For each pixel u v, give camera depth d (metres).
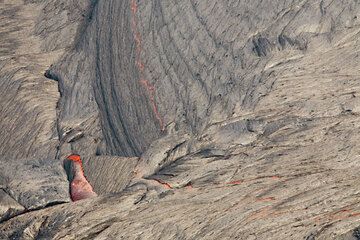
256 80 91.81
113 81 106.69
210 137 88.56
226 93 92.69
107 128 103.88
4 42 130.25
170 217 78.44
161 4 108.44
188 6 105.50
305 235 69.75
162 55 102.81
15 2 140.25
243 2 100.56
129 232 78.19
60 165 96.56
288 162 81.06
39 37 129.75
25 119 111.56
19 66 120.81
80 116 107.88
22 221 86.19
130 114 101.06
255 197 77.50
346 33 92.69
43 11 135.12
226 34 98.81
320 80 89.19
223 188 80.62
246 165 82.75
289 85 89.69
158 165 89.50
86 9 129.75
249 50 95.75
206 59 98.19
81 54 117.75
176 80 98.81
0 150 110.75
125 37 109.31
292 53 93.19
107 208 83.00
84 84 112.19
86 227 81.25
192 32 102.19
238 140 86.56
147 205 81.88
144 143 96.50
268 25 96.25
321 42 92.94
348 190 74.56
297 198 75.50
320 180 77.19
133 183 87.00
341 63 90.38
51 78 118.06
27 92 115.25
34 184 92.62
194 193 81.38
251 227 72.94
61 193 91.38
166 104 97.25
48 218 84.94
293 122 85.12
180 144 90.31
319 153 80.81
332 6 94.94
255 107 88.94
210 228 74.88
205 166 84.94
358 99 85.31
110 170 92.62
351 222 69.69
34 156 105.44
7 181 93.44
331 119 84.19
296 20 95.06
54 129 108.50
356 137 81.19
